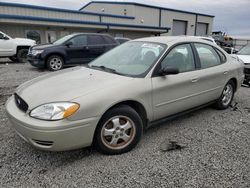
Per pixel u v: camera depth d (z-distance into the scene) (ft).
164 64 11.10
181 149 10.35
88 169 8.80
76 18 72.64
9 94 19.40
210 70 13.41
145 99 10.14
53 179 8.21
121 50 13.11
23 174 8.45
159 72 10.77
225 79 14.70
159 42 12.17
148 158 9.58
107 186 7.88
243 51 27.73
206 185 7.95
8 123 12.88
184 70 12.07
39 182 8.04
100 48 35.22
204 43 13.85
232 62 15.62
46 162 9.21
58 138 8.16
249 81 23.58
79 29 71.31
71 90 9.04
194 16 121.29
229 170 8.80
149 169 8.82
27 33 61.77
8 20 55.93
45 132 8.02
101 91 9.03
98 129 9.16
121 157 9.65
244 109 16.06
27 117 8.48
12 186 7.82
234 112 15.37
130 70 10.93
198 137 11.57
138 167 8.95
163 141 11.08
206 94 13.43
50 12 66.23
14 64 40.65
